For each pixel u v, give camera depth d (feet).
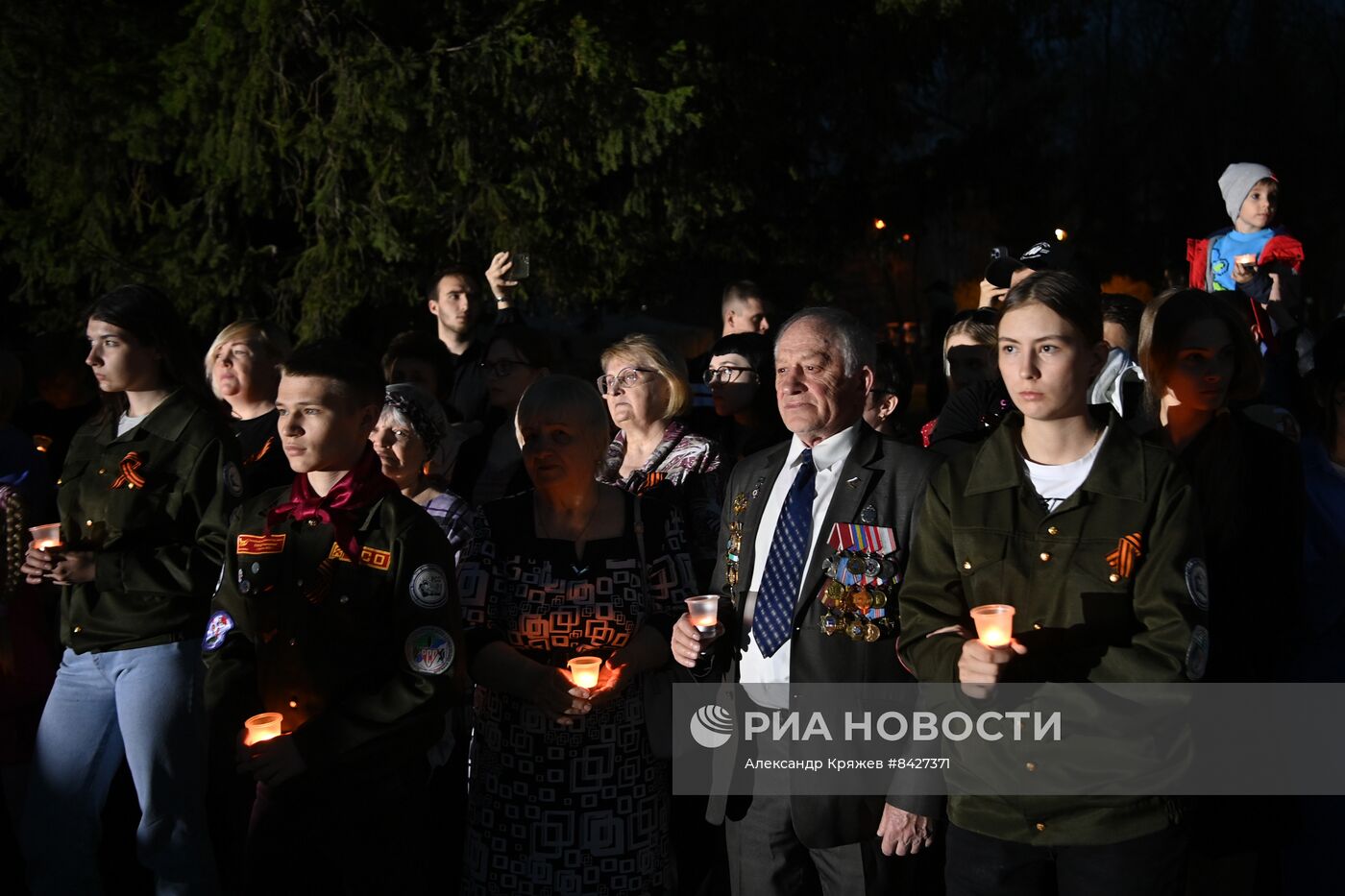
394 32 34.94
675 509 11.69
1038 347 9.10
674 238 40.45
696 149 41.19
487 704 10.93
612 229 38.32
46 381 20.98
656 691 10.99
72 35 33.81
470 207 34.86
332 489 10.42
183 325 13.47
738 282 21.88
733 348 16.76
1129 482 8.99
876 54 46.09
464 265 22.82
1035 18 50.08
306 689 10.21
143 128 32.53
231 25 31.45
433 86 32.71
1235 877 11.69
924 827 10.04
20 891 14.70
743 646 10.87
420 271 36.42
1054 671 8.95
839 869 10.48
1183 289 11.24
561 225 37.60
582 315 48.88
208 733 11.48
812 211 51.47
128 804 16.69
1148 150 78.69
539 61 33.76
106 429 13.35
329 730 9.85
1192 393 10.91
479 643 10.76
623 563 11.08
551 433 11.02
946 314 44.70
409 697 9.93
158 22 34.71
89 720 12.67
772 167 47.83
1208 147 75.97
